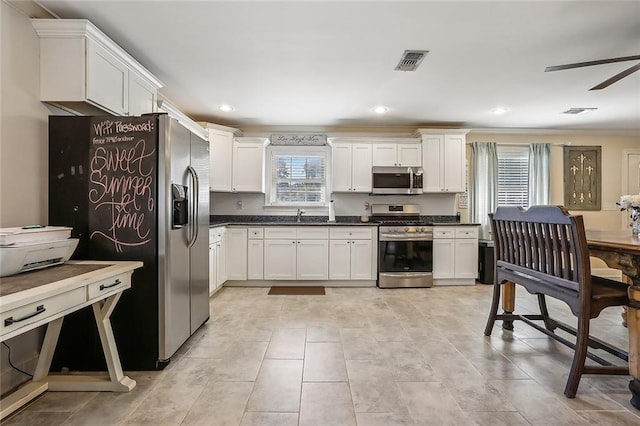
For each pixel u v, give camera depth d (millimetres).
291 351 2422
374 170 4773
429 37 2480
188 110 4289
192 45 2604
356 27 2352
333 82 3342
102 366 2129
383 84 3393
